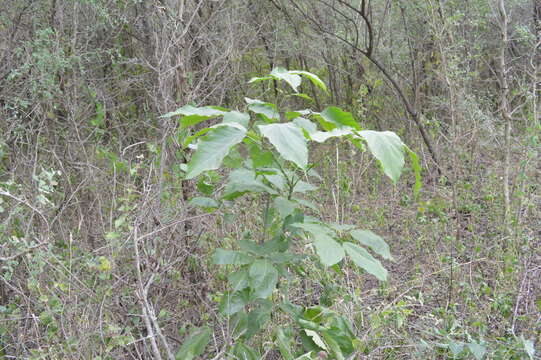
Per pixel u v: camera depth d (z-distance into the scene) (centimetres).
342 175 506
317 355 243
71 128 447
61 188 399
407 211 534
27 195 354
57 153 445
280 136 191
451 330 286
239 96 644
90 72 559
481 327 309
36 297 297
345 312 297
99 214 358
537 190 540
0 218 346
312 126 221
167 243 318
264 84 762
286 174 247
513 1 683
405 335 296
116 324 282
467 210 513
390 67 823
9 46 473
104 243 352
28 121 468
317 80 232
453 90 560
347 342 238
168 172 380
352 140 224
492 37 788
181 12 399
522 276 381
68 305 277
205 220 354
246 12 752
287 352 240
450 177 538
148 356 310
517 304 334
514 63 733
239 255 231
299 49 816
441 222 461
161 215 338
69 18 537
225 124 212
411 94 863
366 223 486
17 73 421
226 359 253
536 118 477
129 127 571
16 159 389
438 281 405
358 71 884
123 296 300
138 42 620
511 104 709
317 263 309
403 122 809
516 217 448
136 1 480
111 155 381
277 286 301
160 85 359
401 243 487
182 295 346
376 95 820
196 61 524
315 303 356
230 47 484
